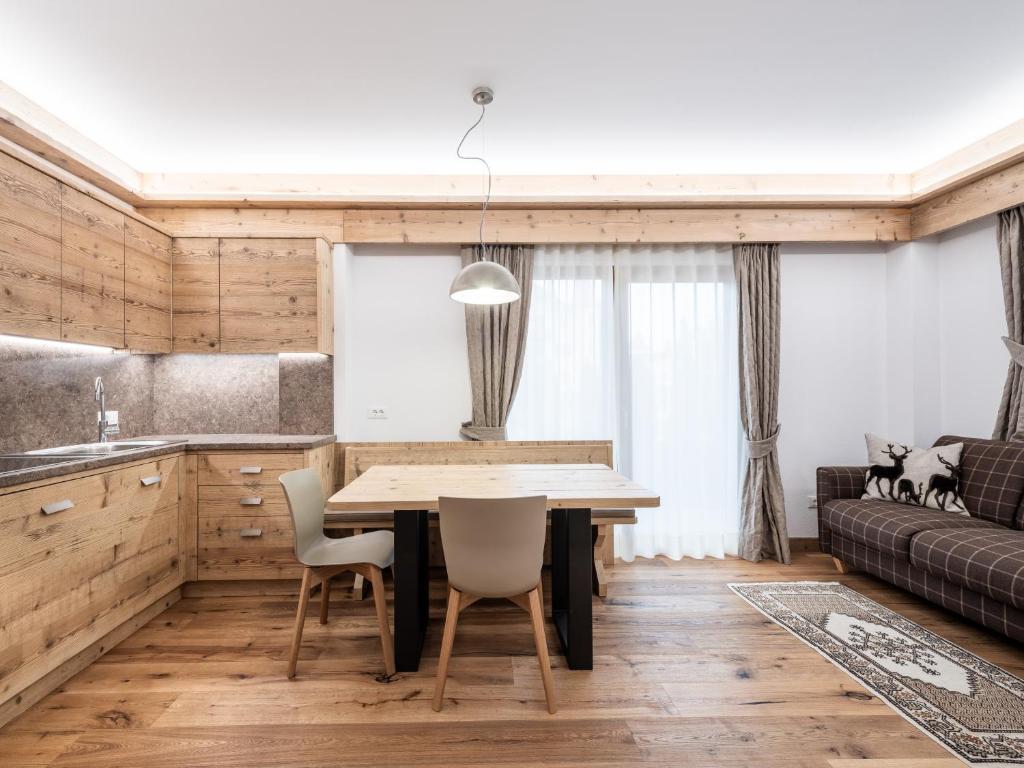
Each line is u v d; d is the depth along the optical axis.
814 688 2.04
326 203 3.52
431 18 2.11
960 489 3.04
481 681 2.11
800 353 3.96
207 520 2.96
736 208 3.73
